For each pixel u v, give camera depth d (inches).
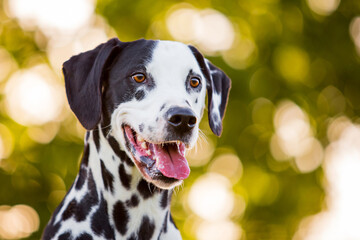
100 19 480.7
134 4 474.3
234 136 473.1
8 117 467.2
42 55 480.7
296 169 502.3
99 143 193.5
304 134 501.7
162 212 193.8
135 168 189.6
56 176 461.7
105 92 196.1
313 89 504.4
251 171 490.0
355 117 522.9
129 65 192.2
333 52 510.9
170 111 179.3
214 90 217.9
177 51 196.4
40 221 463.8
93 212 190.5
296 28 499.2
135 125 185.5
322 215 522.6
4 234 470.6
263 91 477.4
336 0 516.4
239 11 479.5
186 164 184.2
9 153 467.2
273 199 503.2
